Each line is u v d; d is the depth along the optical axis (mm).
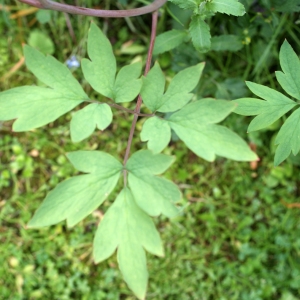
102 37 194
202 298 312
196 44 209
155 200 197
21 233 309
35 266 309
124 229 202
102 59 196
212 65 296
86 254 312
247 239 316
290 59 199
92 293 308
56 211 195
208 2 200
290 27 274
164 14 285
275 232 318
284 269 315
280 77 202
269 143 314
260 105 203
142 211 204
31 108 194
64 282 307
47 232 309
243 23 252
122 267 200
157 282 313
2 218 310
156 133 192
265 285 313
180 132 189
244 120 309
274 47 282
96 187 200
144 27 312
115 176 203
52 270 306
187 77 192
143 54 314
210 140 185
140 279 199
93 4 308
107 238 201
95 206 198
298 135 202
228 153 182
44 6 192
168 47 244
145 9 215
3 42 313
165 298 313
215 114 187
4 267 306
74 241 309
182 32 244
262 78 298
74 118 196
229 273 314
